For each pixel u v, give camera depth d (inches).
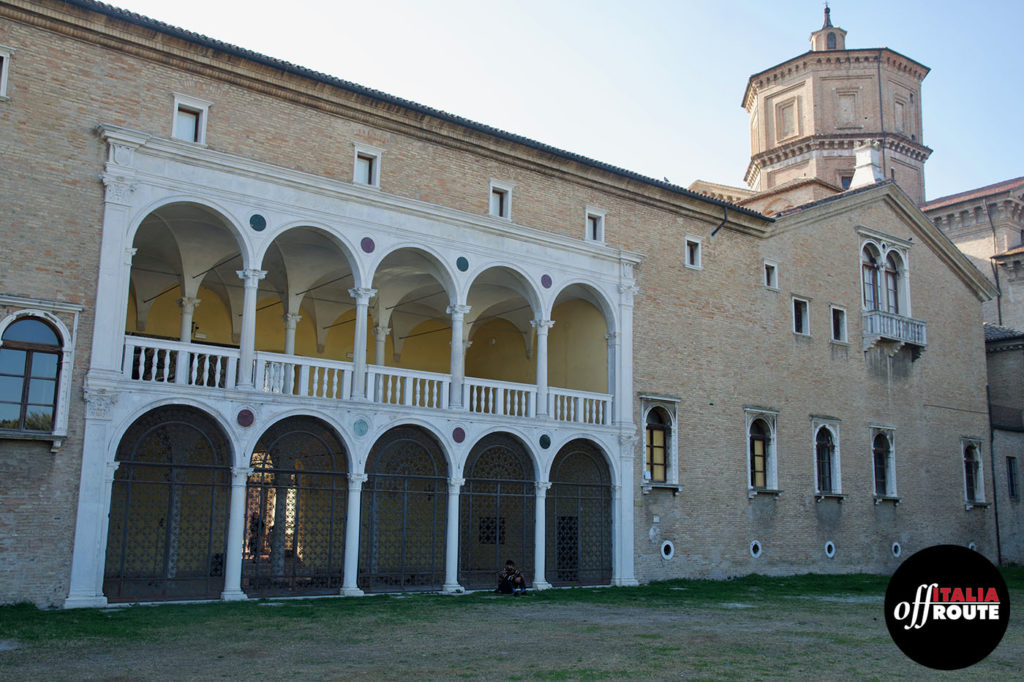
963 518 1486.2
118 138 751.7
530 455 986.1
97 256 738.2
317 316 1229.1
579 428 1018.1
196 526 877.8
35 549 687.7
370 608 743.1
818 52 1774.1
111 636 565.3
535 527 976.9
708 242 1197.7
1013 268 1761.8
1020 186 1804.9
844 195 1381.6
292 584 842.2
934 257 1539.1
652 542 1067.3
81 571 701.3
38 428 702.5
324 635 593.9
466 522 1039.6
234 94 828.0
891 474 1380.4
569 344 1167.6
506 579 906.1
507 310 1270.9
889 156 1759.4
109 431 725.9
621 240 1100.5
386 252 897.5
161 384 754.2
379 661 497.7
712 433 1149.7
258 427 797.9
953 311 1556.3
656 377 1103.0
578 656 523.5
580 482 1054.4
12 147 711.1
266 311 1217.4
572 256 1048.2
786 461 1233.4
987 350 1729.8
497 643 571.5
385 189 907.4
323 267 1053.2
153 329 1118.4
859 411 1352.1
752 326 1225.4
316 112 875.4
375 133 912.3
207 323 1168.2
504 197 1007.0
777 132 1843.0
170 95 792.3
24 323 706.8
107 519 720.3
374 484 884.0
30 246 710.5
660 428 1112.2
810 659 528.7
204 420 789.9
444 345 1389.0
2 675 441.1
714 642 592.4
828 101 1770.4
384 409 874.8
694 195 1162.0
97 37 757.9
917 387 1454.2
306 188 852.6
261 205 826.2
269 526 943.0
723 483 1150.3
